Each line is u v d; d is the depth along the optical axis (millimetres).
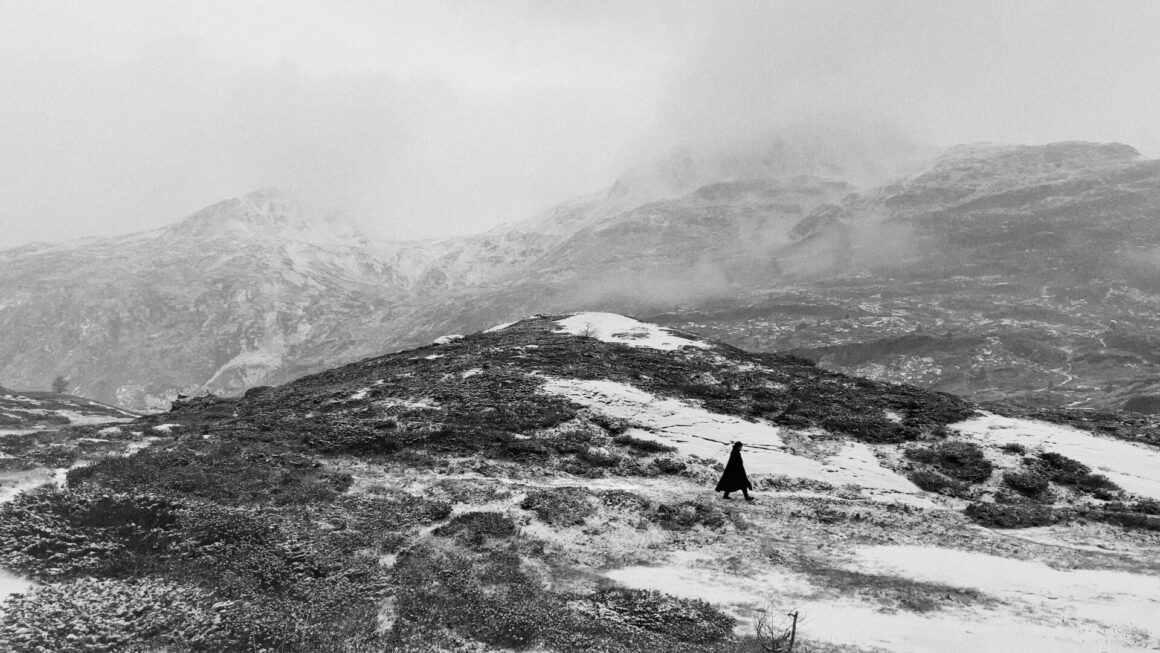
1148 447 38156
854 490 32656
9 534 22219
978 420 42438
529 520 26188
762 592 20797
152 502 24500
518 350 59406
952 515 29594
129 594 19453
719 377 51562
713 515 27828
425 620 18453
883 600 20016
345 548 23297
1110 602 19703
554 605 19703
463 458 35000
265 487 28406
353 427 39219
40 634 16609
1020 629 17750
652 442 38031
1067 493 32312
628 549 24828
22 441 34031
